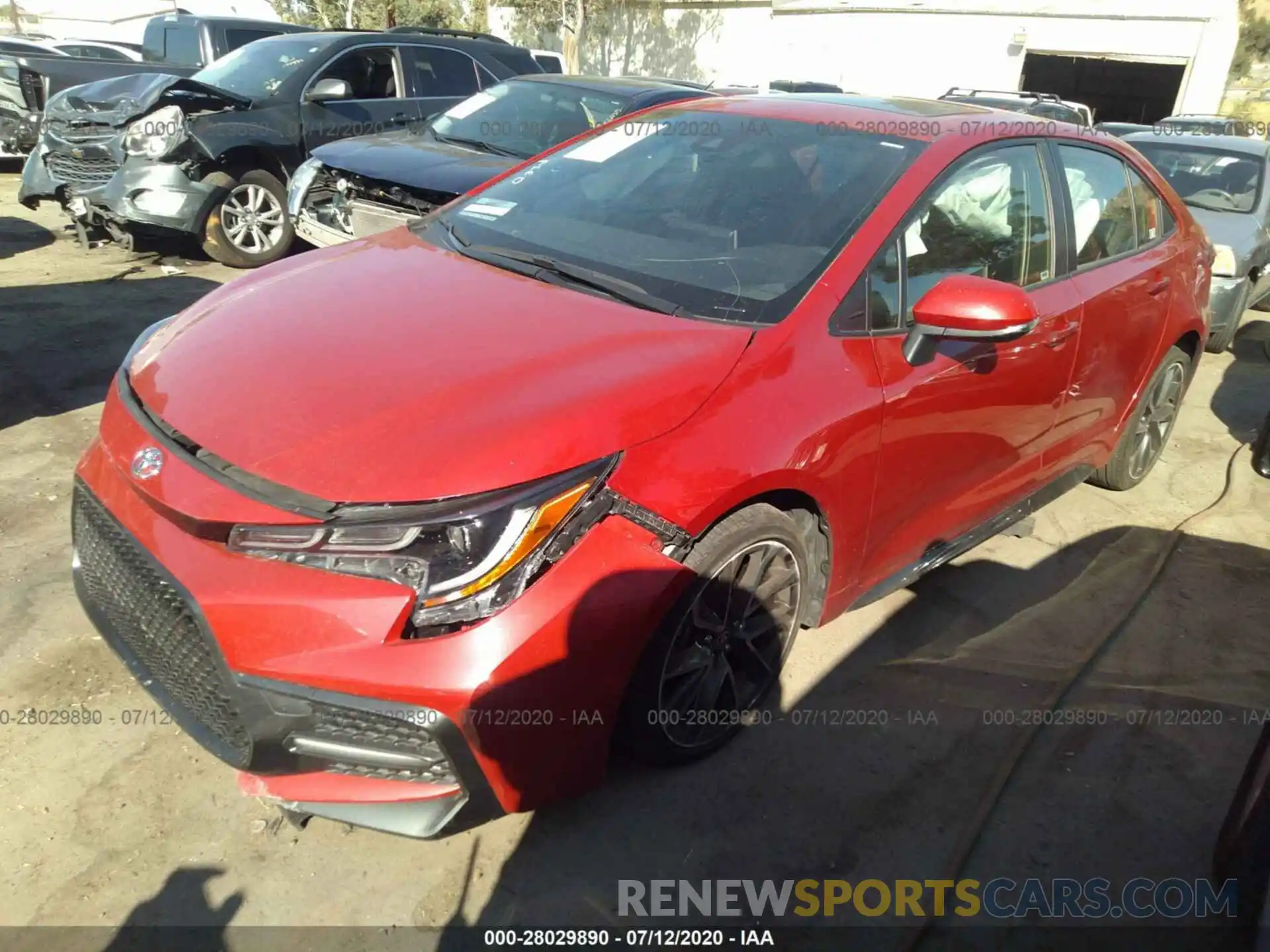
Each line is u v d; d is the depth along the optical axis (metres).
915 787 2.60
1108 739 2.84
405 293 2.64
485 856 2.28
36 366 4.99
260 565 1.93
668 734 2.41
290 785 2.06
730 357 2.36
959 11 21.75
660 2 25.70
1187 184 7.61
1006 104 14.30
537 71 9.40
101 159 7.02
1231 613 3.57
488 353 2.29
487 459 1.96
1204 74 20.45
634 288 2.66
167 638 2.11
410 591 1.90
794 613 2.66
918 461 2.80
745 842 2.38
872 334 2.62
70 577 3.16
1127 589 3.68
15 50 10.59
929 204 2.86
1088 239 3.55
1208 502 4.50
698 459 2.18
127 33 42.25
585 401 2.12
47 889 2.10
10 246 7.56
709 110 3.46
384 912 2.12
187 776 2.42
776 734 2.74
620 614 2.07
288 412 2.10
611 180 3.26
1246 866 2.17
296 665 1.89
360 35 8.09
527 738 2.03
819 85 18.48
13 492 3.67
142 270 7.10
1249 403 6.03
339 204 6.48
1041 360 3.18
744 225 2.85
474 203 3.39
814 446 2.39
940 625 3.35
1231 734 2.90
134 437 2.20
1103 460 4.10
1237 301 6.71
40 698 2.63
